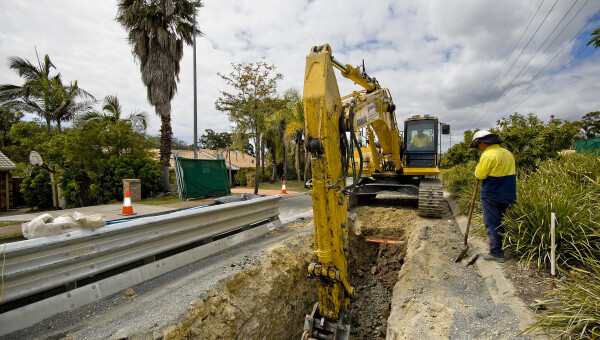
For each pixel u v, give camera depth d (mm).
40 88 16375
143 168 12703
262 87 13047
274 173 25938
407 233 6871
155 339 2494
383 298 6027
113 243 3283
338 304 3268
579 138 12156
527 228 3924
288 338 4340
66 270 2896
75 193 12023
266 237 5672
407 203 9039
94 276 3172
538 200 4074
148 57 14688
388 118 6906
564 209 3773
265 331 3797
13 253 2516
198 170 11625
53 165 12234
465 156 21094
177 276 3760
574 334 2389
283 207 10859
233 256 4469
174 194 14047
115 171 11859
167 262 3879
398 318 3471
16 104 16672
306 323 3467
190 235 4254
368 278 6699
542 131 8656
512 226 4086
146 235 3611
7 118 24062
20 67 17266
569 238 3660
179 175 10953
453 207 8531
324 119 2713
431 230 6129
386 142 7625
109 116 16766
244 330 3461
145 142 13438
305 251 5219
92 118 15070
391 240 7023
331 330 3322
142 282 3523
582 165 5316
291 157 26953
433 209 7133
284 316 4270
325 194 2881
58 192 12836
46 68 19281
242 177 24469
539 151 8203
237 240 5094
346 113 3283
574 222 3676
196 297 3119
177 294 3178
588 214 3797
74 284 2975
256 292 3855
